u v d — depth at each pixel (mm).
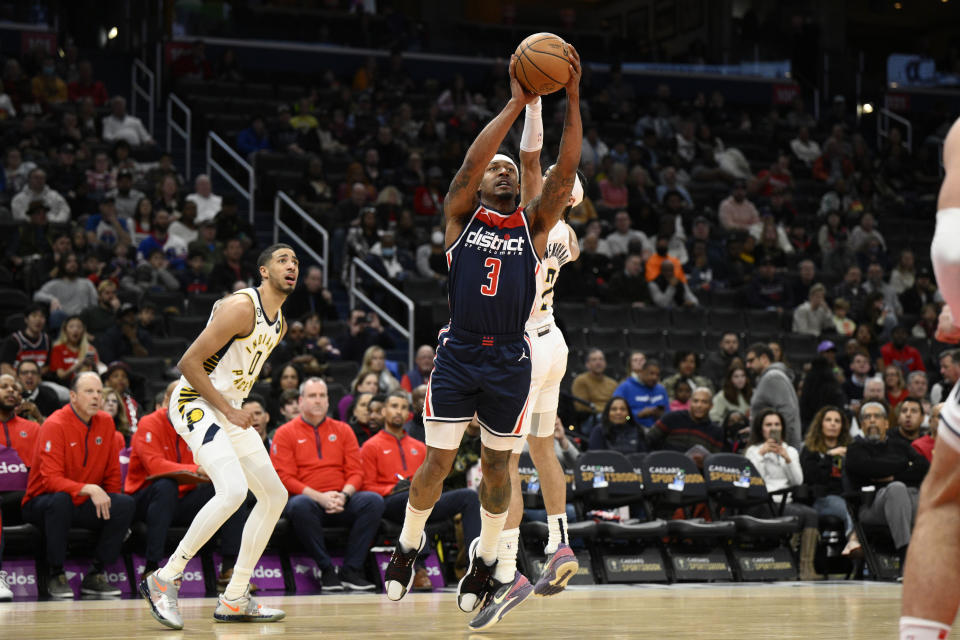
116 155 13688
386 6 20234
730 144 18828
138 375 8734
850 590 6777
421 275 12836
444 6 20891
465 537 7199
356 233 12664
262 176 14461
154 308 10297
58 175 13141
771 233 14883
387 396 7832
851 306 13828
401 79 18219
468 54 20172
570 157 3779
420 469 3988
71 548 6793
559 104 17922
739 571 7934
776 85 21406
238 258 11648
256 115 15305
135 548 6902
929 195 18797
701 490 8070
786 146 19109
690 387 9766
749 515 8289
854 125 20672
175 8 17781
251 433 4602
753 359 9906
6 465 6684
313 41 18891
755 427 8688
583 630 4062
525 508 7543
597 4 23188
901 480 8094
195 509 6828
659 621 4480
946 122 20906
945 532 1960
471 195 3785
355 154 15500
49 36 17297
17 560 6551
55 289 10328
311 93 16578
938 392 9633
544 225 3895
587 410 9617
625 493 7848
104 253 11523
